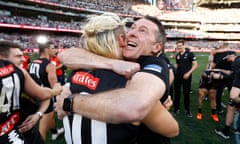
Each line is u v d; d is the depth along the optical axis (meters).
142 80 0.94
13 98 1.55
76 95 1.07
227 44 4.74
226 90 7.72
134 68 1.03
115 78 1.04
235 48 44.88
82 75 1.13
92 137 1.00
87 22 1.22
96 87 1.05
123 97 0.89
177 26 55.62
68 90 1.18
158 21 1.26
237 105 2.68
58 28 35.22
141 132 1.09
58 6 36.59
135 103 0.84
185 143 3.68
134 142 1.04
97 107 0.93
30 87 1.80
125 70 1.02
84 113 0.98
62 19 41.72
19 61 2.00
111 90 0.98
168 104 1.26
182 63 4.91
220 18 53.38
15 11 33.28
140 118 0.85
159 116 1.01
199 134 4.06
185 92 5.00
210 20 53.19
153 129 1.05
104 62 1.10
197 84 9.10
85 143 1.03
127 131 0.96
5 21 27.95
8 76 1.49
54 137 3.62
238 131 2.72
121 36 1.19
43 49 3.18
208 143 3.68
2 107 1.44
